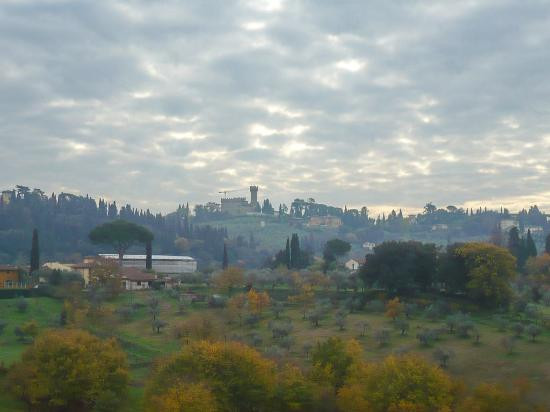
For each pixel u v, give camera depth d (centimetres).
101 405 8306
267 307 14900
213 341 10562
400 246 16212
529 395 8275
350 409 8256
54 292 15725
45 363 8531
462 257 15300
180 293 16988
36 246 19588
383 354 11112
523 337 11769
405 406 7881
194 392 7669
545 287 16662
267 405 8625
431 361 10319
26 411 8400
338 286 17125
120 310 14262
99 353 8869
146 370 10138
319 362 9200
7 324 12575
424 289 16288
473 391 8312
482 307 14900
